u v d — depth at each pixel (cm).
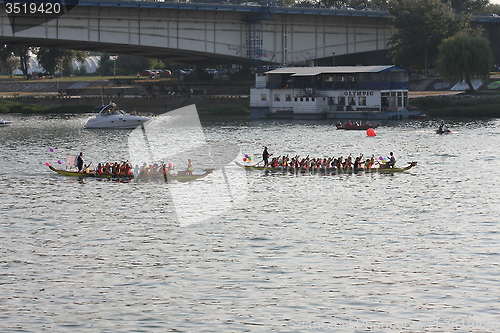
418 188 6575
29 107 17400
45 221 5409
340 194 6344
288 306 3659
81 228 5175
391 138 10450
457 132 11025
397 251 4500
